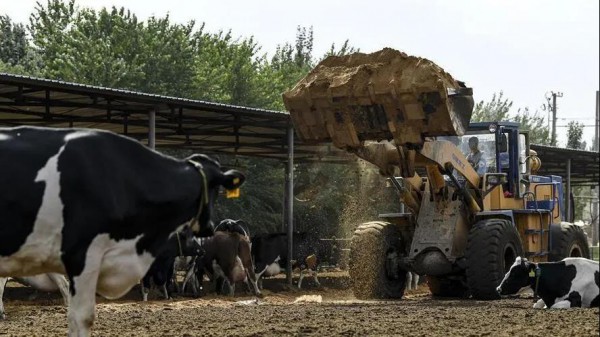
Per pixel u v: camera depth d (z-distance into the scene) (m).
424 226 18.42
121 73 42.22
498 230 17.50
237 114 25.48
